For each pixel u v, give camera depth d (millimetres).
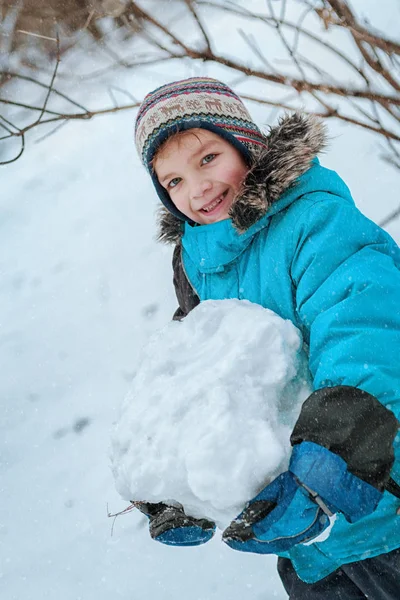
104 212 3529
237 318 1354
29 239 3547
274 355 1290
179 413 1237
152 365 1344
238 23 3865
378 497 1165
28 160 3941
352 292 1295
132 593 2314
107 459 2703
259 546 1171
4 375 3041
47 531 2541
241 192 1432
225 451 1178
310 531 1166
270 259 1441
